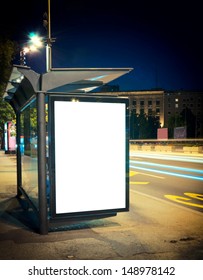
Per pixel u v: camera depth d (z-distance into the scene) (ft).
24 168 30.94
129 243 18.80
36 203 23.22
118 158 21.09
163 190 39.58
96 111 20.43
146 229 21.76
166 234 20.63
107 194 20.93
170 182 46.98
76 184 20.24
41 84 19.20
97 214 20.74
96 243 18.75
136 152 168.35
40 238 19.58
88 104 20.21
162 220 24.22
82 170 20.31
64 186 20.02
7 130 108.47
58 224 20.92
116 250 17.66
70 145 19.99
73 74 19.36
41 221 20.24
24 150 30.76
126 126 21.16
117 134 20.99
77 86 22.31
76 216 20.35
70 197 20.16
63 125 19.75
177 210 27.71
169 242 19.04
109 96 20.65
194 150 132.36
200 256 16.94
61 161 19.86
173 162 90.43
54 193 19.85
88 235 20.29
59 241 19.04
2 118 110.83
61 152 19.83
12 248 17.85
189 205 30.50
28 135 28.04
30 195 26.27
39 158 19.66
